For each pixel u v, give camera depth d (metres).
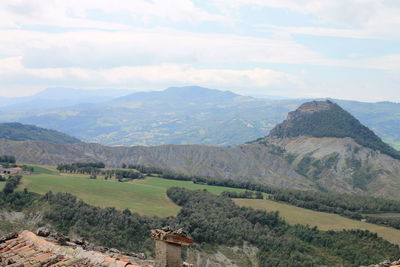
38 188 153.88
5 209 127.44
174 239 19.61
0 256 22.67
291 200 192.25
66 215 124.31
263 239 132.00
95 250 25.98
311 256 126.81
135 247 117.25
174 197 169.62
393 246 131.12
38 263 21.19
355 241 134.75
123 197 165.00
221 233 130.62
